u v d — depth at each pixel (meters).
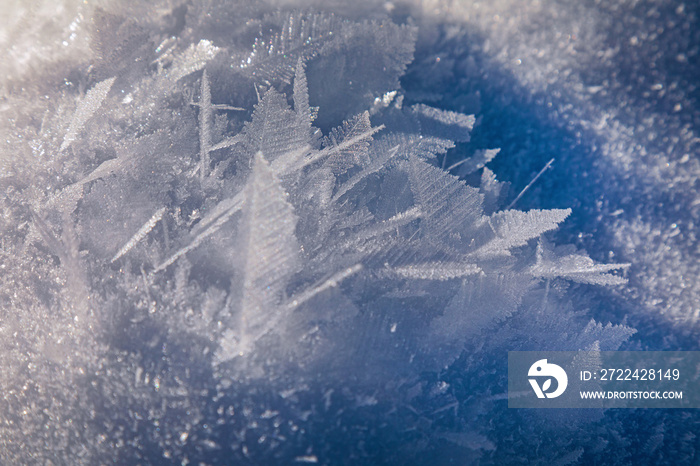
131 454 0.18
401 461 0.18
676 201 0.20
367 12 0.20
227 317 0.18
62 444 0.18
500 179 0.20
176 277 0.18
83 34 0.20
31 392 0.18
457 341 0.18
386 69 0.20
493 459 0.18
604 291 0.19
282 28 0.20
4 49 0.20
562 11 0.20
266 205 0.18
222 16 0.20
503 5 0.21
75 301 0.18
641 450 0.19
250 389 0.18
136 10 0.20
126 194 0.19
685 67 0.20
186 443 0.18
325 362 0.18
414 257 0.18
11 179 0.19
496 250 0.19
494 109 0.21
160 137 0.19
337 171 0.19
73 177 0.19
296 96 0.19
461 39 0.21
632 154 0.20
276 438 0.18
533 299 0.19
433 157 0.19
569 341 0.19
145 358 0.18
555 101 0.20
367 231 0.18
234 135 0.19
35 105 0.19
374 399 0.18
